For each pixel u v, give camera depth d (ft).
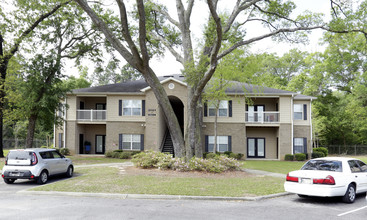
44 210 28.58
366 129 137.59
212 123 95.04
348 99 148.56
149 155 61.16
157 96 60.08
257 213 27.99
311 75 147.95
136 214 27.12
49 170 47.39
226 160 60.44
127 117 96.32
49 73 79.61
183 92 89.81
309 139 96.68
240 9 64.90
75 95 98.07
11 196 36.17
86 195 36.11
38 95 79.00
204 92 83.20
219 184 42.93
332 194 31.35
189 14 66.85
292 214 27.73
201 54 59.82
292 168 68.59
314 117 131.54
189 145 61.16
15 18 81.66
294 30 63.21
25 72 78.38
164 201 33.35
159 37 74.28
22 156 45.44
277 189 39.86
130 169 58.59
